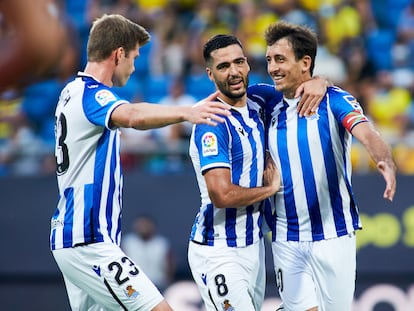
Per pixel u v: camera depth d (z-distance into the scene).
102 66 14.12
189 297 28.67
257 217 15.38
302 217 15.52
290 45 15.00
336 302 15.75
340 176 15.46
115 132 14.26
